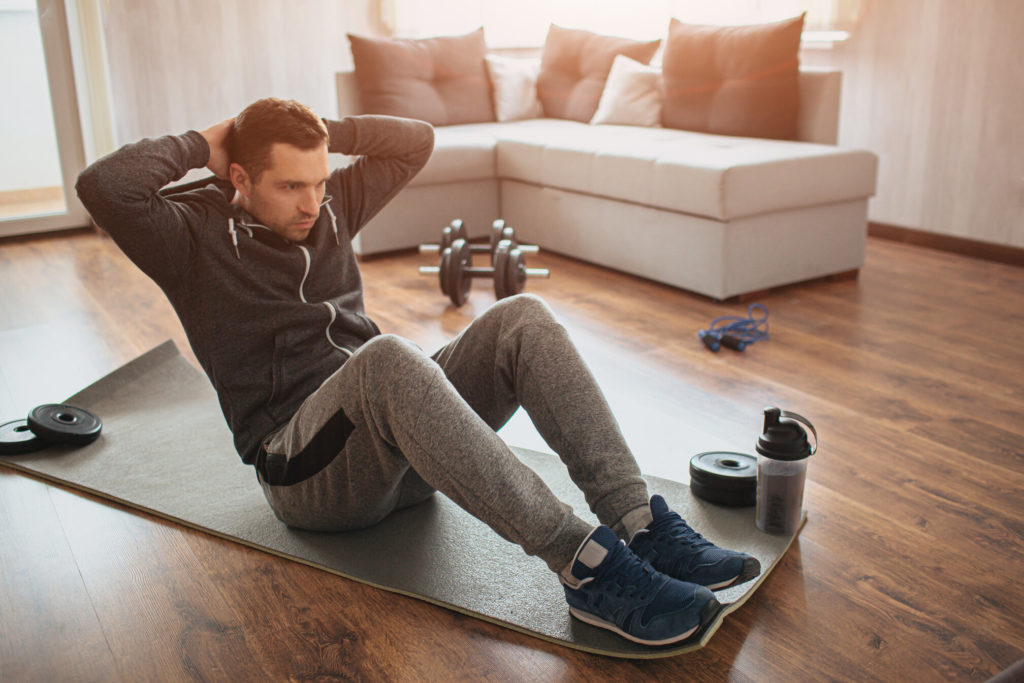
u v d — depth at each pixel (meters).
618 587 1.22
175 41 4.38
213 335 1.36
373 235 3.77
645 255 3.33
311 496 1.43
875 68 3.91
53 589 1.47
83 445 2.00
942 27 3.61
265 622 1.37
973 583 1.46
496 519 1.19
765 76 3.55
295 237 1.38
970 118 3.58
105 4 4.14
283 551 1.54
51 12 4.05
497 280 3.03
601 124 4.21
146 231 1.25
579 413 1.29
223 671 1.26
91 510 1.73
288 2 4.62
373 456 1.31
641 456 1.93
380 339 1.22
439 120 4.24
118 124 4.32
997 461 1.90
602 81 4.30
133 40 4.28
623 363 2.53
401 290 3.33
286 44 4.67
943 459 1.92
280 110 1.29
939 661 1.27
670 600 1.20
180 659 1.29
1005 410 2.17
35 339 2.80
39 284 3.43
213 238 1.33
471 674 1.25
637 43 4.28
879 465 1.89
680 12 4.65
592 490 1.29
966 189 3.65
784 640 1.32
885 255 3.74
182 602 1.43
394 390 1.19
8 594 1.46
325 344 1.45
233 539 1.60
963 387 2.32
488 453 1.18
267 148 1.28
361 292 1.55
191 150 1.33
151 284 3.39
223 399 1.42
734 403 2.24
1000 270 3.46
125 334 2.83
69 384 2.43
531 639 1.32
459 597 1.40
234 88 4.59
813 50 4.18
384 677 1.24
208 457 1.93
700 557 1.23
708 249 3.06
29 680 1.26
